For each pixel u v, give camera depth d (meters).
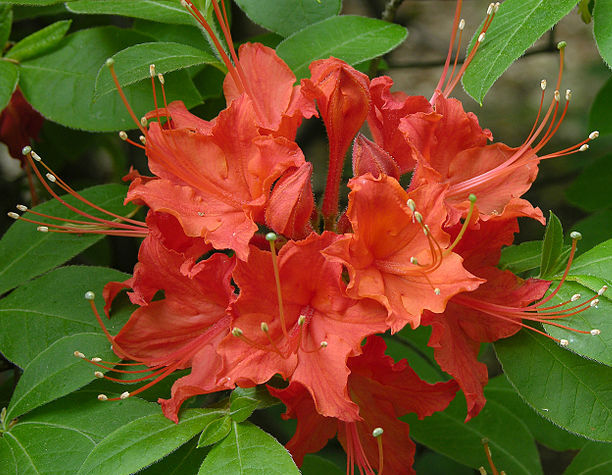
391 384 0.44
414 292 0.42
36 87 0.50
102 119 0.49
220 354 0.42
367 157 0.43
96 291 0.48
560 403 0.44
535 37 0.45
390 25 0.51
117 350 0.44
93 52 0.50
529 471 0.51
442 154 0.45
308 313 0.43
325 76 0.45
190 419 0.43
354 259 0.42
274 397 0.43
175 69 0.47
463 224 0.43
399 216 0.42
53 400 0.45
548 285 0.44
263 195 0.43
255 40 0.56
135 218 0.58
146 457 0.41
